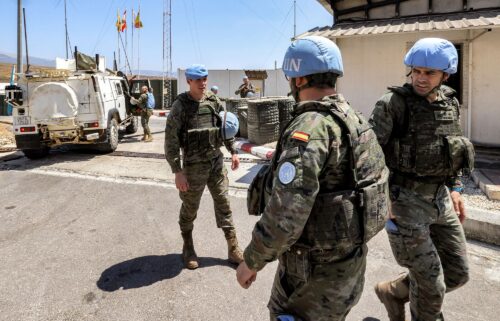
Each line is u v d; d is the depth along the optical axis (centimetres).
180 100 339
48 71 859
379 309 289
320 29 797
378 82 799
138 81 1420
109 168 790
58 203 571
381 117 230
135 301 306
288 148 146
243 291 319
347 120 153
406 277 250
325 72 159
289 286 169
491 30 710
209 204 546
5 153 986
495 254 367
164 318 283
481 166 613
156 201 572
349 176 154
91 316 287
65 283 336
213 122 349
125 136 1257
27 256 391
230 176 683
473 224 396
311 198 140
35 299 311
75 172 765
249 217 494
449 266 240
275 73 2344
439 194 232
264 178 168
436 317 224
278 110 933
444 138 225
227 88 2430
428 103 227
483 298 298
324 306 161
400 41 770
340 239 153
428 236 225
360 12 846
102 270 359
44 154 927
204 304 300
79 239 434
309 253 159
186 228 361
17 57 1608
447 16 742
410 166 227
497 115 729
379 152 167
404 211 226
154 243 419
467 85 741
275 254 145
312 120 148
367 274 340
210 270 355
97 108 886
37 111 846
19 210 541
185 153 343
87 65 1059
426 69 221
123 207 547
